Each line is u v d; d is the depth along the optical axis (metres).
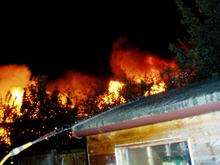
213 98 4.94
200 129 5.60
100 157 7.41
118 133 7.04
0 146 17.27
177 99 5.71
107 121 6.54
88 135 7.04
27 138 17.14
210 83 6.62
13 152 5.30
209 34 13.37
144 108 6.00
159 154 7.35
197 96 5.17
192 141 5.70
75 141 14.73
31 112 17.48
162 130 6.20
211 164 5.43
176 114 5.41
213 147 5.42
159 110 5.63
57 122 17.25
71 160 12.88
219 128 5.36
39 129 17.22
